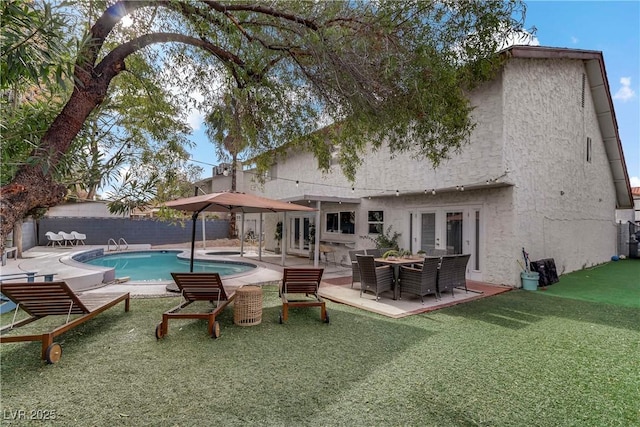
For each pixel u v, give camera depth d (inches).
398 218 454.9
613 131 517.3
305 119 214.5
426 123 185.3
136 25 155.7
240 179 913.5
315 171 598.5
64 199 88.7
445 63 166.2
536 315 238.8
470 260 378.9
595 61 456.1
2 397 122.9
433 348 174.4
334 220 557.9
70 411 114.2
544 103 398.9
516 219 347.3
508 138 346.0
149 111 174.2
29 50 71.8
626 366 154.2
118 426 106.2
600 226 535.8
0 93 98.1
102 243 785.6
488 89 355.3
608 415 115.6
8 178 77.5
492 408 119.0
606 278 397.4
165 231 869.2
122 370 145.7
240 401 121.8
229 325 210.7
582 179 475.5
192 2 138.1
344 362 156.3
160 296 281.1
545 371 148.6
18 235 491.8
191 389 130.0
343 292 314.7
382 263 313.3
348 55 150.9
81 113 92.4
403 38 154.7
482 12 152.8
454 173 390.3
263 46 163.5
